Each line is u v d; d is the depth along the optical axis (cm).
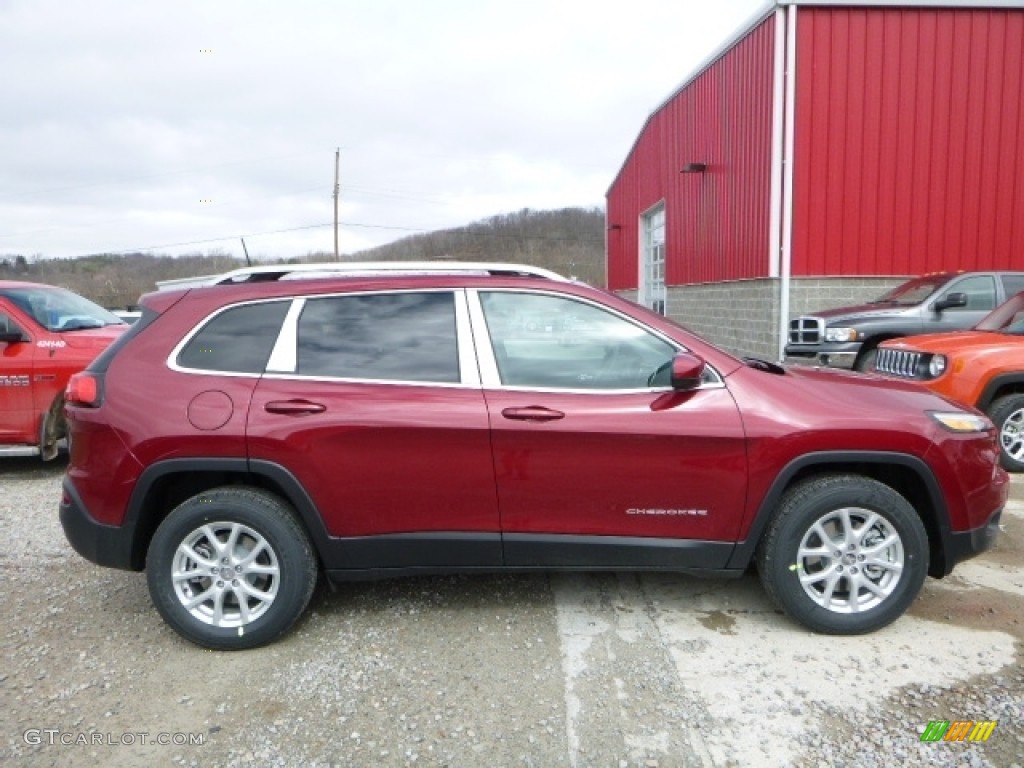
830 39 1049
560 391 320
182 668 310
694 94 1512
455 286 335
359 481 316
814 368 382
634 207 2211
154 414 317
